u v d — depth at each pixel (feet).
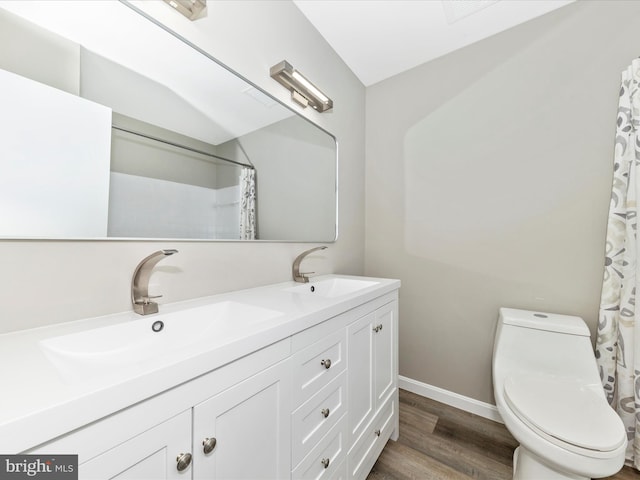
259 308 2.92
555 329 4.34
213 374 1.84
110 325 2.36
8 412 1.12
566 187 4.81
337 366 3.20
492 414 5.42
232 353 1.93
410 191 6.60
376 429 4.13
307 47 5.21
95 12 2.59
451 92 6.03
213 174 3.62
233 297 3.52
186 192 3.32
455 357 5.93
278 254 4.65
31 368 1.57
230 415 1.96
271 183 4.51
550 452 3.06
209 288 3.54
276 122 4.59
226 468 1.93
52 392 1.30
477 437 4.89
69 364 2.00
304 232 5.26
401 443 4.75
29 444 1.13
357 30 5.48
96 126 2.58
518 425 3.41
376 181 7.16
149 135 2.98
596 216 4.56
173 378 1.59
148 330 2.58
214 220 3.62
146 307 2.68
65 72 2.39
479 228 5.68
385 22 5.27
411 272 6.57
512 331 4.65
